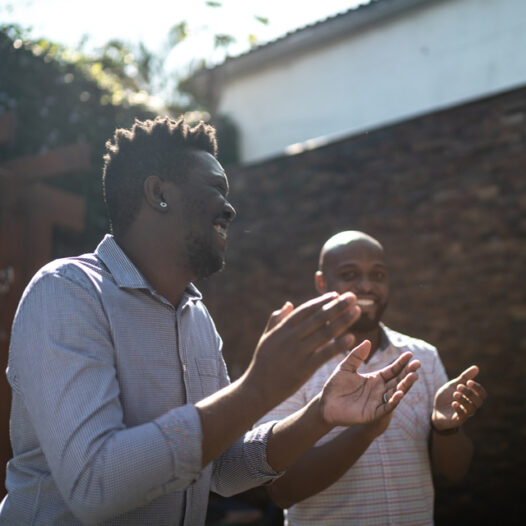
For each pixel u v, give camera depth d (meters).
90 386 1.10
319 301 1.05
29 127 5.11
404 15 8.50
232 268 5.50
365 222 4.80
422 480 2.02
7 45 5.03
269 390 1.03
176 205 1.35
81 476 1.01
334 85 9.22
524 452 4.05
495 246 4.25
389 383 1.31
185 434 1.02
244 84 10.29
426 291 4.50
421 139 4.61
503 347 4.17
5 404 3.62
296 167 5.21
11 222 3.88
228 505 4.09
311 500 1.95
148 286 1.33
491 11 7.68
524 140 4.18
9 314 3.76
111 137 5.71
